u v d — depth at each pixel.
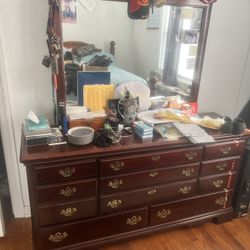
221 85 2.08
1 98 1.55
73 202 1.41
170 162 1.54
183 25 1.71
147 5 1.54
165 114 1.67
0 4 1.39
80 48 1.53
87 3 1.47
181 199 1.70
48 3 1.43
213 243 1.77
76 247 1.53
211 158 1.66
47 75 1.60
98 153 1.35
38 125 1.37
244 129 1.69
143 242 1.75
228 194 1.86
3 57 1.48
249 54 2.05
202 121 1.74
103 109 1.68
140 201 1.57
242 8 1.89
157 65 1.75
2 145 1.74
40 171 1.28
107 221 1.55
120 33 1.59
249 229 1.91
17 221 1.89
